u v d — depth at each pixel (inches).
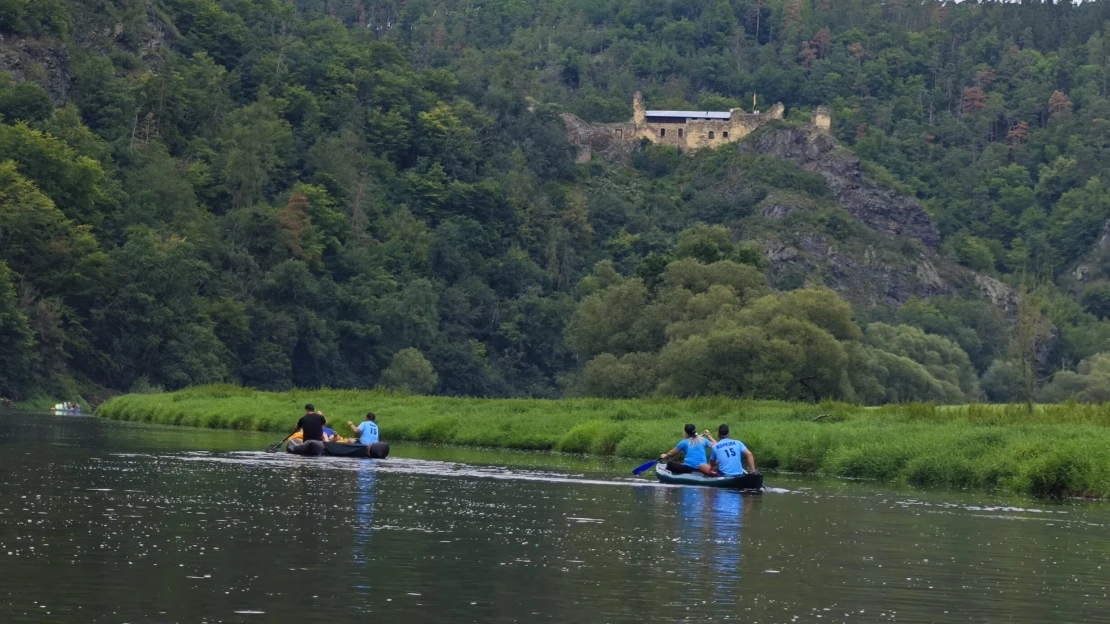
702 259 5767.7
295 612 812.6
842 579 980.6
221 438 2529.5
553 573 965.2
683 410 2906.0
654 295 5265.8
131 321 6304.1
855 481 1899.6
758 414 2689.5
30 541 1036.5
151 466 1756.9
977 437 1955.0
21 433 2630.4
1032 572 1043.9
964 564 1073.5
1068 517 1429.6
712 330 4387.3
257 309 7214.6
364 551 1039.0
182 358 6432.1
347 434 2664.9
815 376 4313.5
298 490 1478.8
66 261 6304.1
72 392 5856.3
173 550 1016.2
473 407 3198.8
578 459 2206.0
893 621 842.2
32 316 5876.0
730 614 839.1
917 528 1291.8
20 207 6161.4
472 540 1115.3
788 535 1210.0
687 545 1122.7
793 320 4320.9
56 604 815.7
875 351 7239.2
